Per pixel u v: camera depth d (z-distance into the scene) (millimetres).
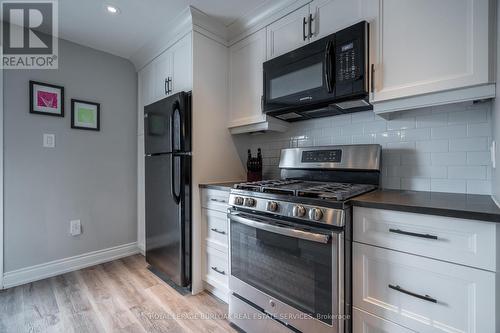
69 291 1947
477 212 815
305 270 1188
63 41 2314
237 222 1530
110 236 2619
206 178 2031
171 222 1964
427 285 931
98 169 2535
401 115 1523
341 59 1376
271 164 2250
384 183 1580
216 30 2084
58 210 2281
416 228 950
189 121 1943
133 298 1850
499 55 933
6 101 2012
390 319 1014
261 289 1389
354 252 1109
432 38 1121
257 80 1946
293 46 1695
